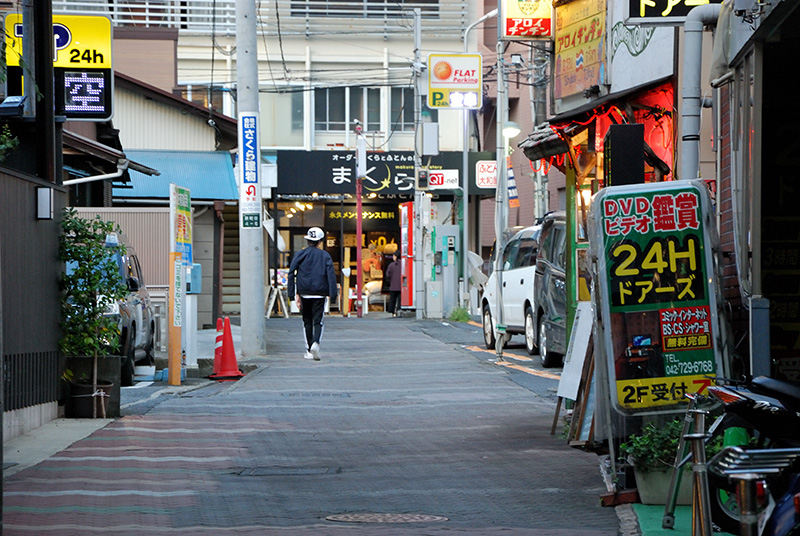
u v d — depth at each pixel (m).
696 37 13.09
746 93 11.12
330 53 53.94
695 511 7.14
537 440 13.81
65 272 15.74
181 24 52.72
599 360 9.82
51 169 15.31
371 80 54.03
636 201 9.68
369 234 52.22
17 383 14.02
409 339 31.56
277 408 17.31
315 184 49.81
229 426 15.31
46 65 15.22
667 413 9.61
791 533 6.54
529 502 10.13
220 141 42.34
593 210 9.70
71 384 15.72
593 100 19.22
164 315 27.30
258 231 26.91
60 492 10.58
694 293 9.65
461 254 50.56
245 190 26.84
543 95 38.50
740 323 12.04
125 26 52.53
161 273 28.12
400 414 16.59
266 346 28.78
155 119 41.59
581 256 16.81
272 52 53.34
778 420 7.90
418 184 42.78
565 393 12.94
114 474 11.59
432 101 41.25
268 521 9.37
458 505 10.05
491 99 58.38
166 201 37.94
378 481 11.32
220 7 52.97
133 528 9.06
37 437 13.97
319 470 11.97
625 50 18.72
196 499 10.37
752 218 10.83
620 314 9.63
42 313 14.85
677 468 8.62
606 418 9.80
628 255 9.63
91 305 15.64
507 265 28.00
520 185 57.62
